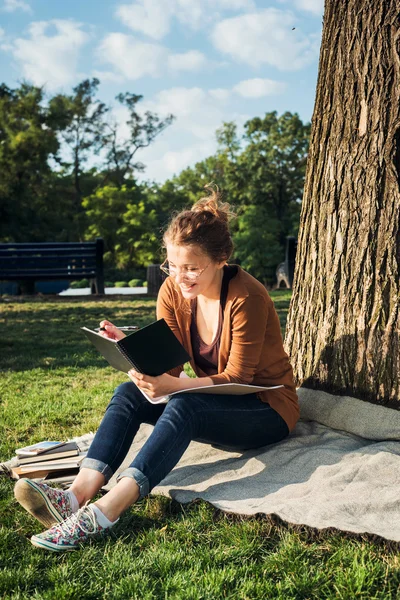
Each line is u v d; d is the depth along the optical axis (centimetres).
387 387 349
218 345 327
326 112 392
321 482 296
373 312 358
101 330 325
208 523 281
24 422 459
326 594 224
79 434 426
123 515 295
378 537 250
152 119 5684
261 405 321
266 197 4716
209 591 227
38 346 821
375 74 362
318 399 370
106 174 5809
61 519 269
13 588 236
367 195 364
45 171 4384
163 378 295
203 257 301
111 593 229
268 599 223
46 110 4425
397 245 354
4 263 1547
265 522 271
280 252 3912
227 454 344
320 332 384
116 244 4716
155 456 277
